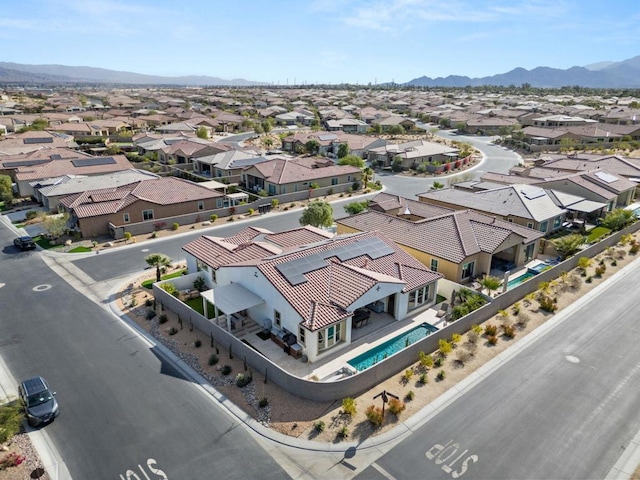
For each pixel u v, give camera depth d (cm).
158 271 3669
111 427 2088
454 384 2400
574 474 1836
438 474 1831
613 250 4259
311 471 1848
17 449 1950
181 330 2925
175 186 5772
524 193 4862
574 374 2486
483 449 1959
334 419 2130
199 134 11525
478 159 9838
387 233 4094
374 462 1891
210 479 1808
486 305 3030
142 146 9469
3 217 5575
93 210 4950
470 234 3831
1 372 2516
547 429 2077
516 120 14500
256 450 1956
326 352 2664
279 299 2739
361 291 2762
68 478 1806
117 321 3086
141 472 1839
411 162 8838
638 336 2873
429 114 17262
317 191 6775
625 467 1872
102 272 3947
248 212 5912
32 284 3684
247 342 2800
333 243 3322
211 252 3572
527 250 4103
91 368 2547
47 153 7575
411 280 3127
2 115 15238
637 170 6562
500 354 2677
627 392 2338
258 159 7894
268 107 19338
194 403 2253
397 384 2398
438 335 2697
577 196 5447
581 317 3114
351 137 10519
